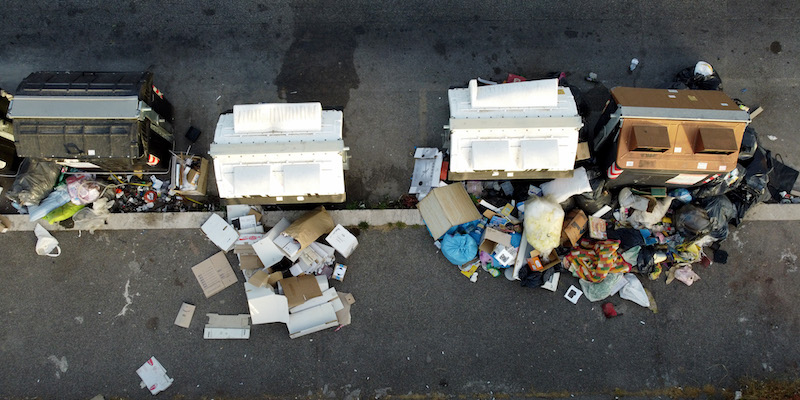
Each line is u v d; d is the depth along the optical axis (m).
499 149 6.04
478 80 7.31
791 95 7.36
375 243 6.89
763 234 6.89
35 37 7.35
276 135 6.02
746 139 6.61
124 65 7.34
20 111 5.80
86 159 5.97
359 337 6.69
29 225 6.86
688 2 7.54
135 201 7.04
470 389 6.62
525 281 6.60
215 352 6.65
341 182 6.15
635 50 7.51
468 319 6.75
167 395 6.57
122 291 6.77
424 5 7.55
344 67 7.42
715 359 6.66
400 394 6.59
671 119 5.82
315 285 6.56
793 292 6.79
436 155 6.98
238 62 7.40
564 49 7.51
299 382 6.61
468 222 6.68
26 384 6.56
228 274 6.80
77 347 6.64
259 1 7.49
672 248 6.73
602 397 6.59
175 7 7.44
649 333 6.72
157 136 6.53
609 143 6.32
